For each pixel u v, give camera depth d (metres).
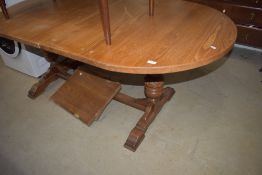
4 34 1.16
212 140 1.38
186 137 1.41
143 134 1.39
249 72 1.89
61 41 1.04
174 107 1.62
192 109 1.60
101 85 1.60
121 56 0.92
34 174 1.28
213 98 1.67
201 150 1.33
